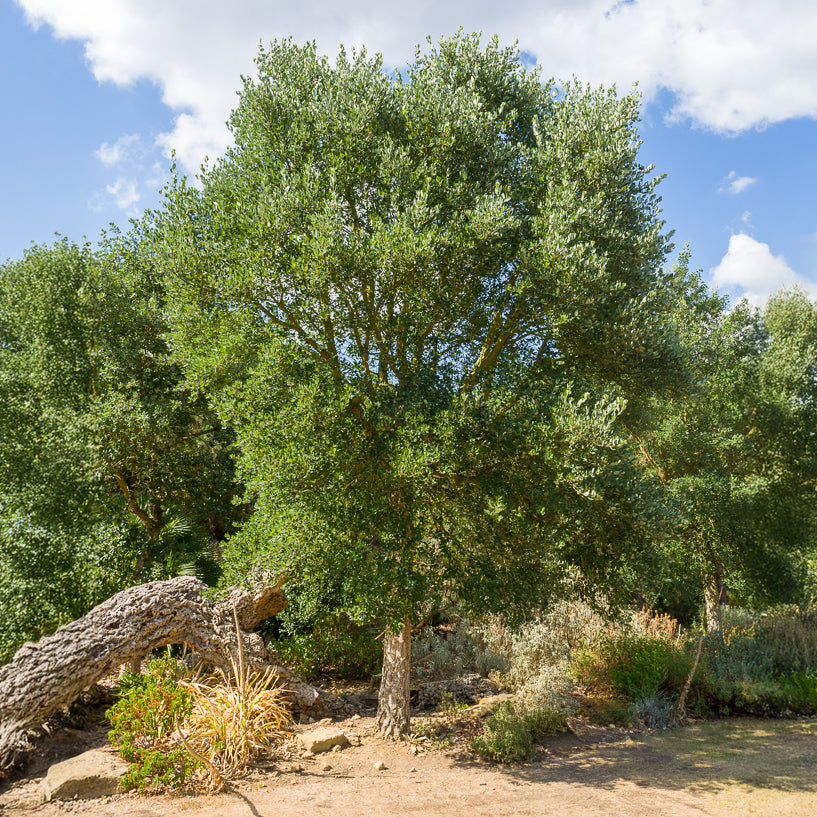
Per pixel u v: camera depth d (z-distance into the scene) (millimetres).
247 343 7875
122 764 6387
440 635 13422
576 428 6629
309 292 7461
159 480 13320
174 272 8312
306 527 7051
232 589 9203
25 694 7066
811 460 16750
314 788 6426
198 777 6410
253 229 7523
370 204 8445
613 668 11391
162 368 13219
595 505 7719
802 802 6355
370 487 7059
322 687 11250
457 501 7363
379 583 6723
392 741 8266
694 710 10617
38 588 9414
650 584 8844
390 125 8523
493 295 8422
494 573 7449
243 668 8227
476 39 9086
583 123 8266
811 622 14594
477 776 7199
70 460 11055
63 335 12617
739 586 16781
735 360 18375
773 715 10617
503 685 10914
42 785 6051
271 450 7062
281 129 8719
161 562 11719
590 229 7914
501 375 7656
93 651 7613
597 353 8445
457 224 7617
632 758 8125
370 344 8633
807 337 21156
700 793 6664
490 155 8344
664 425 17172
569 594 9023
